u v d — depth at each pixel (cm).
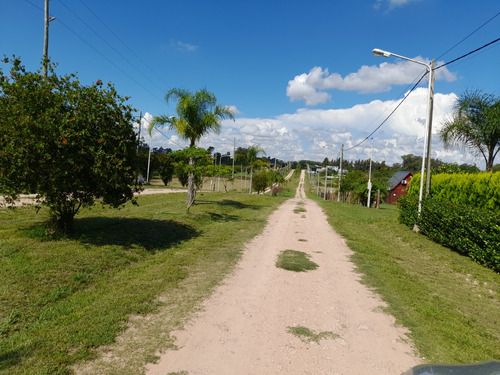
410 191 1723
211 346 398
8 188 709
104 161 759
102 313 465
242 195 3366
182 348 390
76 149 727
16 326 408
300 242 1102
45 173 724
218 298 560
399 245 1152
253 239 1105
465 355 394
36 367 331
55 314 452
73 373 330
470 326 488
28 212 1164
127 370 340
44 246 718
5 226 900
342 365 367
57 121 702
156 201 2041
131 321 455
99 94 783
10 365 331
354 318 501
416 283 699
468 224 927
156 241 936
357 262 854
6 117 678
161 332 427
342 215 2016
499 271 808
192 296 563
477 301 619
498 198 956
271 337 429
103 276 623
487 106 1270
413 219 1409
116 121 802
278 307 533
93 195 832
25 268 577
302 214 1986
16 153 657
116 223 1057
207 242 1003
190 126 1761
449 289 683
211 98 1761
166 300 540
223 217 1580
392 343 421
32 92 710
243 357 376
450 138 1358
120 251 768
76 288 552
